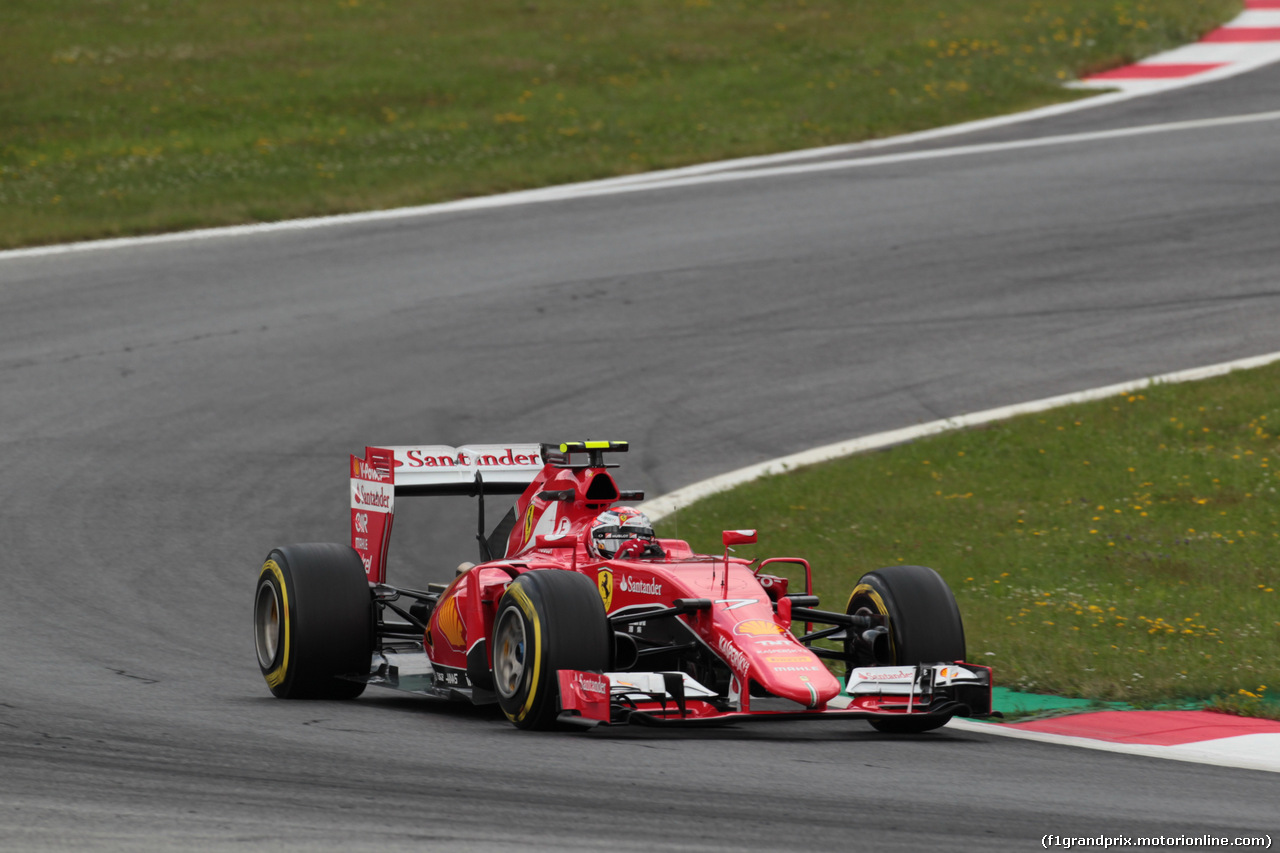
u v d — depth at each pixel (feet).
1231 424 193.26
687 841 65.82
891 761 84.94
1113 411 200.44
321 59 487.20
